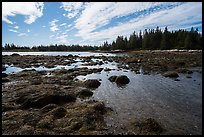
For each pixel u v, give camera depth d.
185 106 18.20
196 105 18.48
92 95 22.48
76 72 39.81
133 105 18.64
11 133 12.49
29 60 76.88
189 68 44.34
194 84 27.53
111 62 65.31
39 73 39.56
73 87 26.19
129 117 15.55
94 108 17.08
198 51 95.31
